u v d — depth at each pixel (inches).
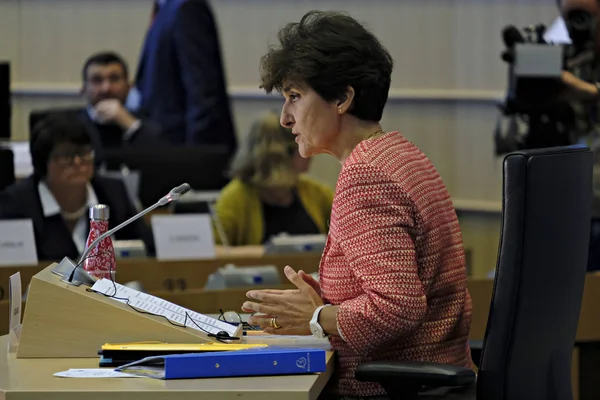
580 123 347.9
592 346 318.7
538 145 351.9
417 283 166.7
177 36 573.9
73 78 647.1
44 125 337.7
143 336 174.2
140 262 343.0
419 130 624.4
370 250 167.5
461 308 181.0
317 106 181.6
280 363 156.1
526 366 171.2
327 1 635.5
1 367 165.2
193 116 574.9
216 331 179.2
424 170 178.2
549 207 169.3
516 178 165.8
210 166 414.0
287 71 181.8
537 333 171.9
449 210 182.5
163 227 355.9
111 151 426.0
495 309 167.6
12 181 361.7
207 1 581.6
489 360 168.2
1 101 397.7
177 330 174.2
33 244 323.9
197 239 356.8
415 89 624.4
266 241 400.8
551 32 377.1
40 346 174.7
